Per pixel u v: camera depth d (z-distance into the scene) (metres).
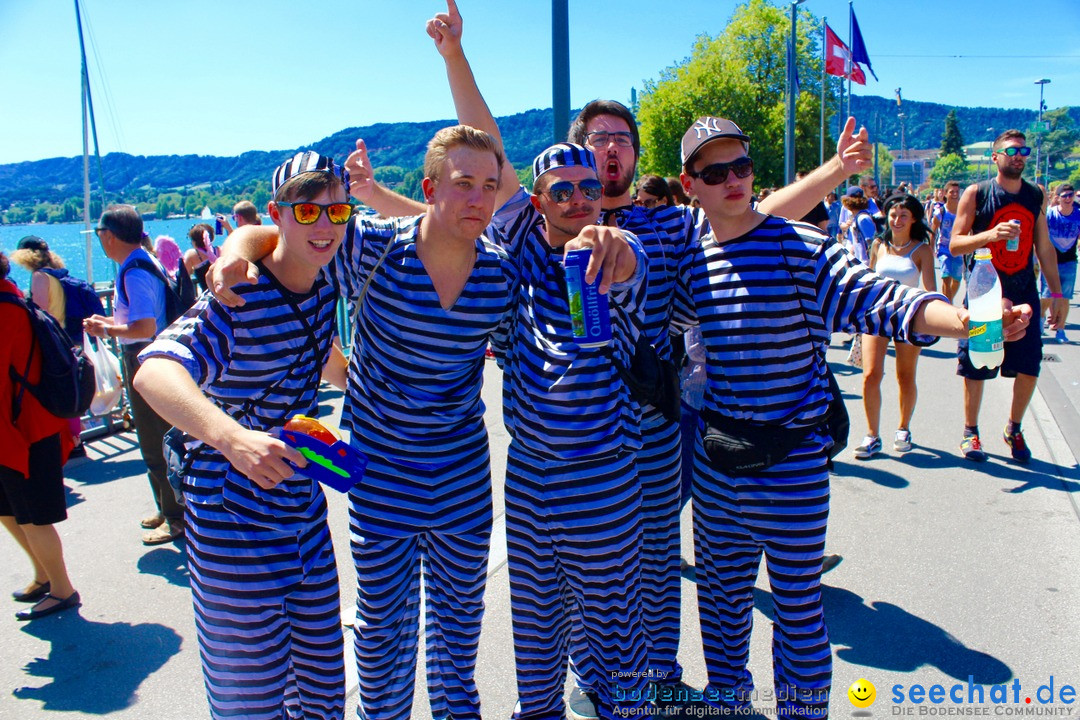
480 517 2.39
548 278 2.29
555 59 4.87
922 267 5.61
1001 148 4.82
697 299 2.47
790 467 2.37
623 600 2.34
